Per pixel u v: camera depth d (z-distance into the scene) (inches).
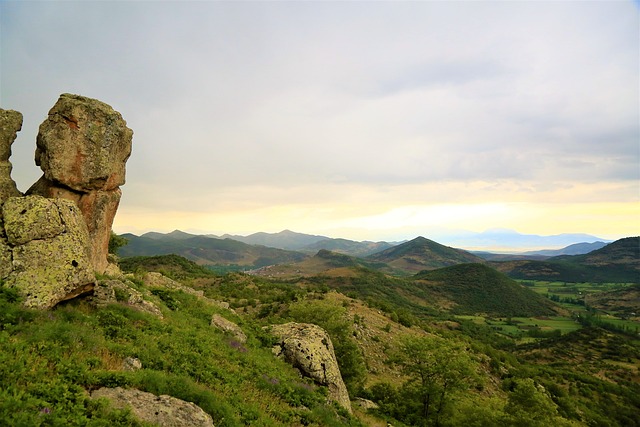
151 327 642.8
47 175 737.6
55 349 412.2
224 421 418.0
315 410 610.2
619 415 2645.2
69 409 317.1
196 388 448.8
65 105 754.2
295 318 1802.4
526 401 1285.7
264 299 3036.4
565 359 4473.4
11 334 423.8
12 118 727.1
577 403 2522.1
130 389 394.3
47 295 528.4
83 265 606.9
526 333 6013.8
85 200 778.8
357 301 3558.1
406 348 1453.0
